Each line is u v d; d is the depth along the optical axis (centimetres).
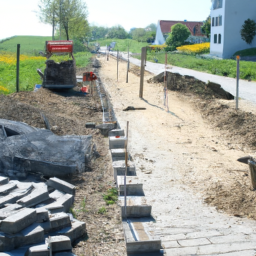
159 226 716
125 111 1969
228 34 5381
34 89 2406
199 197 897
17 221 563
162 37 9338
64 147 1019
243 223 746
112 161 1082
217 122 1762
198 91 2409
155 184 978
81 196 864
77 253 614
